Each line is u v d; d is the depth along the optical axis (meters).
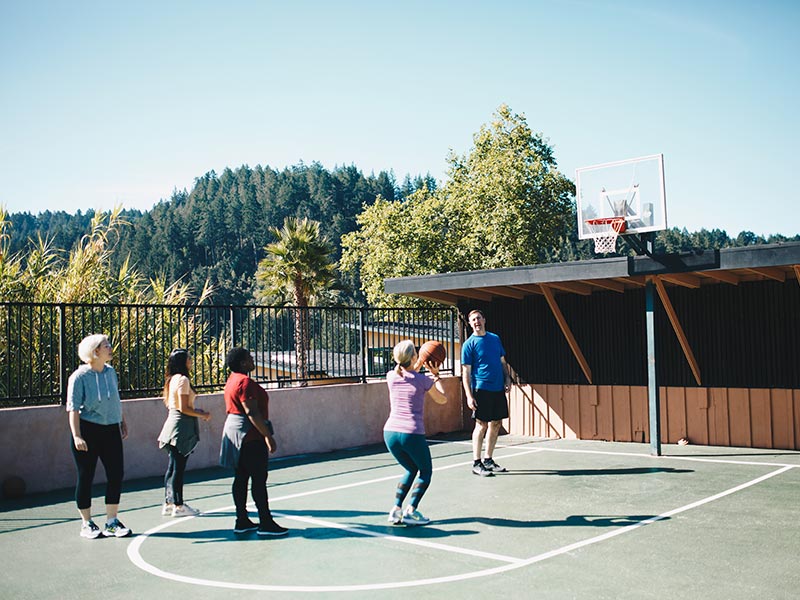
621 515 7.10
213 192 177.75
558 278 11.09
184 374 7.42
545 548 5.95
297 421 11.95
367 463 10.92
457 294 14.14
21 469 8.90
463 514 7.28
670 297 12.27
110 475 6.64
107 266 13.69
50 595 5.04
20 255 12.98
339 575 5.32
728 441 11.61
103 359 6.61
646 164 10.62
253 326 11.58
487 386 9.50
